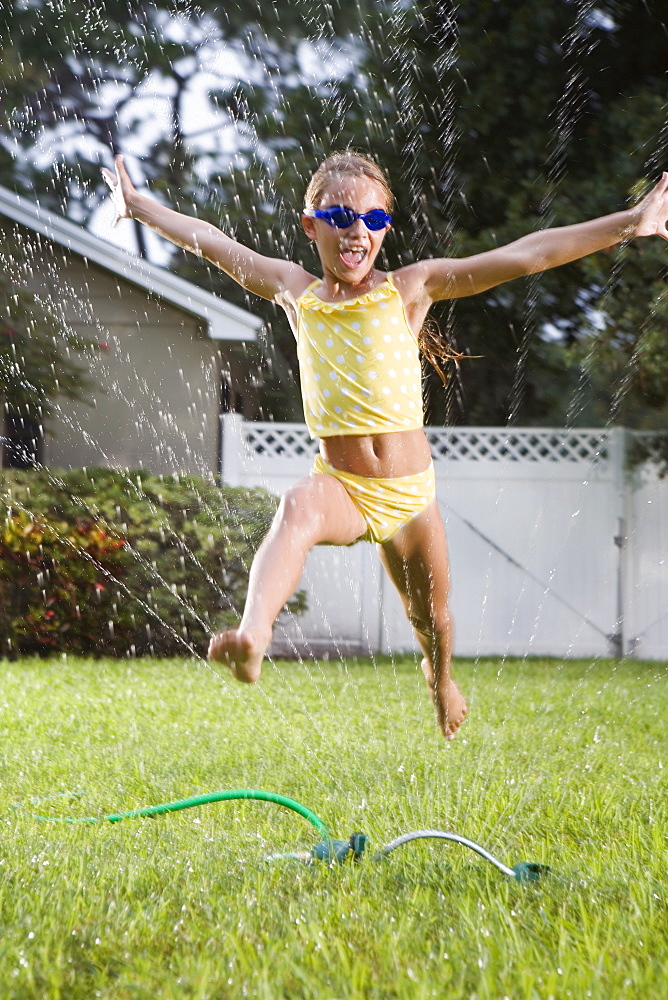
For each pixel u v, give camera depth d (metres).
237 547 8.94
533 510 10.08
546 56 11.52
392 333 3.00
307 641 9.79
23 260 10.27
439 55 11.98
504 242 11.30
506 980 1.87
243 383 12.70
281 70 13.56
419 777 3.88
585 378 11.96
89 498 8.97
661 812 3.32
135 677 7.14
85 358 10.36
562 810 3.38
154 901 2.36
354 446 2.97
